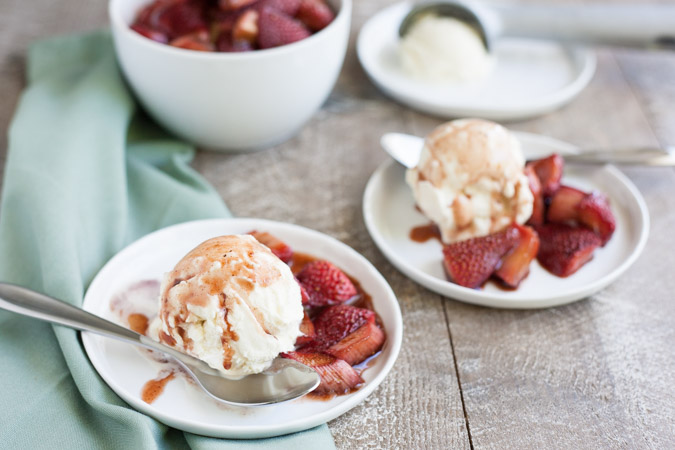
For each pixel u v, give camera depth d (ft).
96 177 2.43
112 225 2.36
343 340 2.12
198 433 2.01
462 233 2.39
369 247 2.41
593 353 2.22
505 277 2.30
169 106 2.53
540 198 2.42
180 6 2.65
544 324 2.27
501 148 2.37
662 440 2.08
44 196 2.32
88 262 2.30
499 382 2.16
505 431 2.09
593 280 2.32
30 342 2.17
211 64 2.43
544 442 2.07
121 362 2.10
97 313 2.18
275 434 2.01
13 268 2.28
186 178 2.52
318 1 2.71
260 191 2.54
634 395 2.15
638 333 2.26
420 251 2.39
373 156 2.66
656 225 2.50
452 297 2.29
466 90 2.82
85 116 2.52
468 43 2.85
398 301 2.30
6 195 2.36
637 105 2.86
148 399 2.05
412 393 2.14
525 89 2.84
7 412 2.06
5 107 2.70
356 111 2.80
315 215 2.48
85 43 2.83
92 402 2.03
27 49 2.88
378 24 3.03
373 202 2.47
